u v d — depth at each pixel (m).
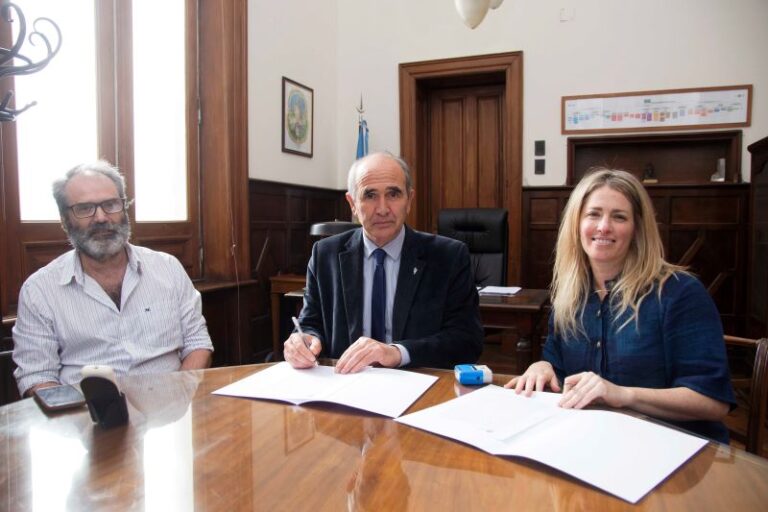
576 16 4.29
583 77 4.30
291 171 4.22
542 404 0.99
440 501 0.66
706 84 4.05
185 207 3.27
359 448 0.82
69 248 2.50
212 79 3.32
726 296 3.99
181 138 3.22
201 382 1.18
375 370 1.24
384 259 1.64
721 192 3.96
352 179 1.64
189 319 1.87
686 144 4.26
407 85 4.74
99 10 2.65
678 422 1.11
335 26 4.89
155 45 3.01
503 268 3.31
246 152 3.46
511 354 3.92
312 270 1.76
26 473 0.75
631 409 1.01
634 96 4.20
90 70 2.62
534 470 0.74
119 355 1.68
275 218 3.99
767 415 2.16
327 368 1.26
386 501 0.66
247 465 0.76
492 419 0.91
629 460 0.76
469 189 5.00
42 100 2.38
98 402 0.90
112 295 1.75
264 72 3.83
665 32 4.11
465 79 4.79
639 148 4.37
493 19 4.48
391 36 4.77
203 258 3.40
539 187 4.38
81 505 0.66
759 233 3.46
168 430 0.90
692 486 0.70
